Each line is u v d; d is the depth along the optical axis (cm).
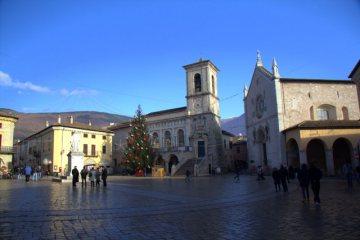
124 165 7125
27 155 9450
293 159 4922
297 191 2481
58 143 7300
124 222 1213
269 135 5319
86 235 995
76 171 2998
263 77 5569
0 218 1280
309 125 4459
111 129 8900
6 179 5034
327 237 943
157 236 984
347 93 5394
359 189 2408
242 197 2084
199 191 2531
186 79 7512
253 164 5916
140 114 7150
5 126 6481
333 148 4906
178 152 7169
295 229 1059
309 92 5250
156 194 2284
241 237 965
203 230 1069
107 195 2203
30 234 1002
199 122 7162
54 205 1658
